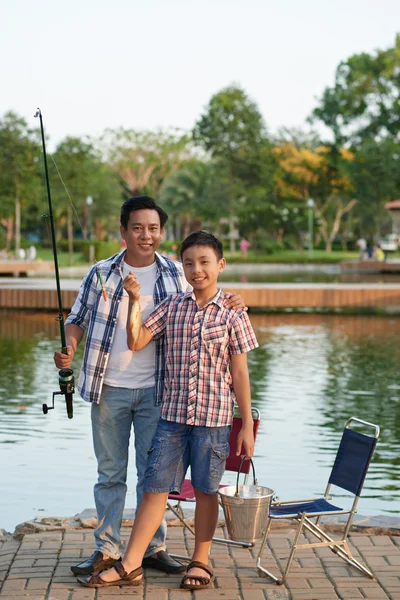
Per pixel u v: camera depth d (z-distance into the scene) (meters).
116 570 3.78
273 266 44.41
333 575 3.93
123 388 3.96
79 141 48.44
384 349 12.79
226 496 3.88
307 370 10.85
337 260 47.78
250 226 61.34
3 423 7.81
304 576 3.92
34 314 17.39
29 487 5.84
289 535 4.54
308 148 71.25
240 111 59.75
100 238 68.06
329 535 4.56
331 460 6.59
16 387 9.64
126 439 4.02
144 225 3.98
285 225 61.34
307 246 67.19
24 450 6.84
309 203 51.69
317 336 14.34
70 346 4.03
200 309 3.83
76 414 8.24
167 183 64.12
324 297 18.00
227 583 3.83
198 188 63.94
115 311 3.98
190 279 3.82
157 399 3.93
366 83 53.22
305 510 3.93
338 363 11.41
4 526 5.02
